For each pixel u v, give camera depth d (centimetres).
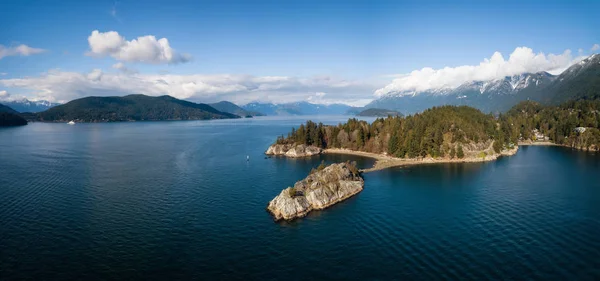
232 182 14500
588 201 11331
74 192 12731
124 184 14038
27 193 12538
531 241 8181
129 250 7875
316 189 11506
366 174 16700
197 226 9350
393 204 11362
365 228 9194
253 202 11544
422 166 18812
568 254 7494
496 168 17662
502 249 7781
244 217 10081
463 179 15150
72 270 6969
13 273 6819
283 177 15600
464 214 10219
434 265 7094
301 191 11575
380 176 16125
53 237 8550
